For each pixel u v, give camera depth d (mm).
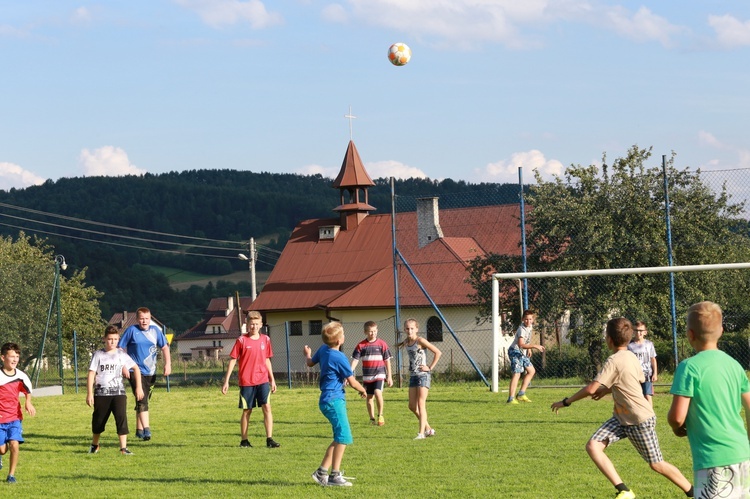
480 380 30734
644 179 27984
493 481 9781
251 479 10352
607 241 26969
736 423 6172
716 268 20531
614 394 8336
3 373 10695
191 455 12414
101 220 133375
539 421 15203
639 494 8875
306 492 9492
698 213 26625
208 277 123938
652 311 26062
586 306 26641
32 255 53219
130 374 12930
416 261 42000
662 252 26438
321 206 149250
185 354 103000
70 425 16906
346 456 11844
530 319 18547
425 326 39688
